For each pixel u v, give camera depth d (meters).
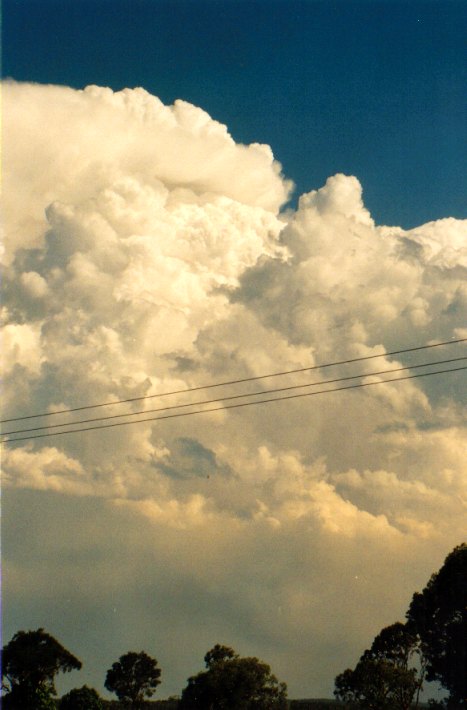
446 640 79.19
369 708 88.38
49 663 100.00
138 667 111.56
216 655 104.31
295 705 95.44
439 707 82.44
